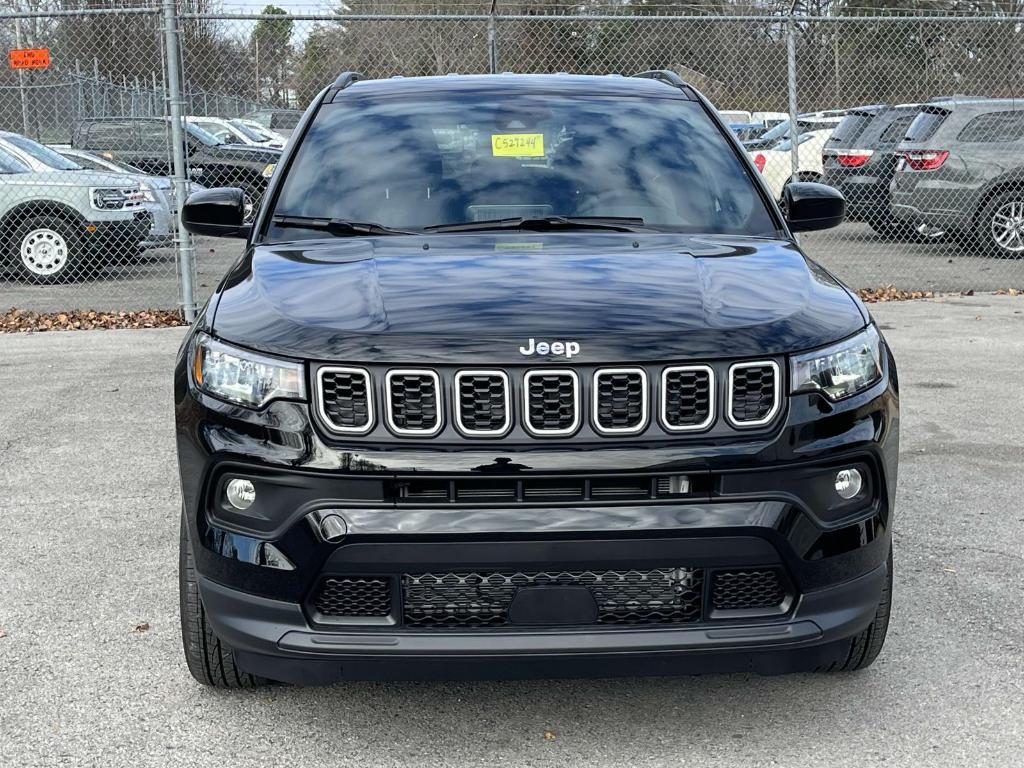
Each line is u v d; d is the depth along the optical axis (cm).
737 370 279
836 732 309
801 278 327
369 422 273
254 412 281
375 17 1032
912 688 335
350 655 274
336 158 404
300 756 300
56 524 485
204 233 411
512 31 1519
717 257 341
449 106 430
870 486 296
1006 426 641
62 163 1318
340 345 278
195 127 1894
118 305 1107
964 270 1330
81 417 673
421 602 277
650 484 273
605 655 273
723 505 274
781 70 1614
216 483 287
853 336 302
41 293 1198
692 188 398
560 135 415
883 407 300
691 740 306
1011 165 1403
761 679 343
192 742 307
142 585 417
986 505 503
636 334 280
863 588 292
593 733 311
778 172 1873
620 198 389
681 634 275
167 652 363
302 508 274
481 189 389
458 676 277
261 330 291
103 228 1275
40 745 305
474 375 272
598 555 270
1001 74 1634
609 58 1555
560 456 269
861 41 1633
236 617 285
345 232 373
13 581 421
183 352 319
